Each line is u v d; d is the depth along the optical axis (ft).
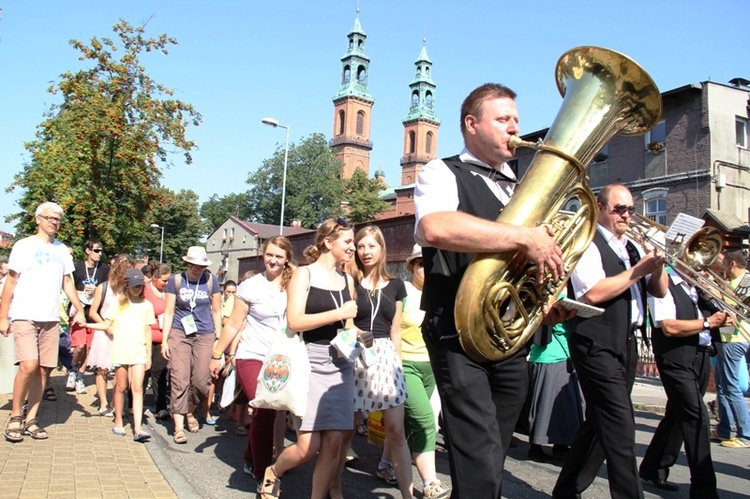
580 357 12.64
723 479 18.34
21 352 20.18
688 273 13.92
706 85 73.97
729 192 74.23
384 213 302.04
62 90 69.56
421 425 15.72
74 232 68.08
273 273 18.38
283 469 13.96
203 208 346.13
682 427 15.07
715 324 15.71
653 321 15.35
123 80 70.08
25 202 73.05
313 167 273.75
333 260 14.25
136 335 22.24
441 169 9.51
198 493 15.61
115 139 69.97
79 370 32.32
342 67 394.73
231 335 18.58
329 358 13.53
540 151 9.24
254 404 13.57
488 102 9.64
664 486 16.87
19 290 20.26
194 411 25.40
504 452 9.34
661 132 79.30
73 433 22.30
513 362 9.36
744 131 77.15
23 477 16.20
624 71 9.91
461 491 8.70
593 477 14.06
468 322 8.48
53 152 67.67
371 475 18.53
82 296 30.63
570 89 10.34
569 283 13.23
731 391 23.32
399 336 16.46
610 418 12.34
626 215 13.69
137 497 15.01
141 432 21.63
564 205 9.63
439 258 9.21
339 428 13.32
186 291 22.66
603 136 10.04
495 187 9.74
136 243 78.13
